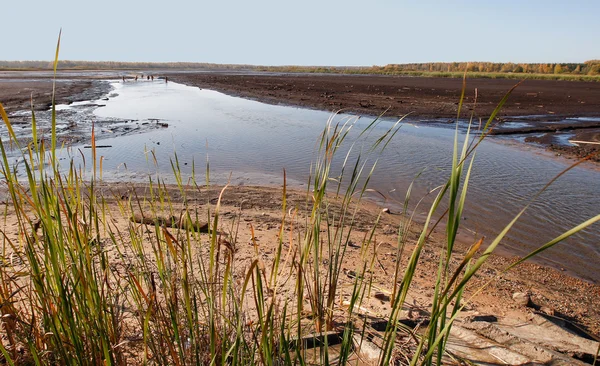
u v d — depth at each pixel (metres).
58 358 1.89
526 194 8.10
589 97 29.48
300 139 13.02
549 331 3.29
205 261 3.85
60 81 40.53
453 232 1.16
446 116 18.62
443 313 1.38
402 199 7.63
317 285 2.57
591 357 2.92
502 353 2.75
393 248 5.13
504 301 3.98
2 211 5.28
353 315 3.03
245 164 9.83
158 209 5.67
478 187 8.48
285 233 5.19
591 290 4.69
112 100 24.05
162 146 11.46
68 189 2.09
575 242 6.08
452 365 2.55
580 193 8.31
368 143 12.48
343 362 1.98
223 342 1.80
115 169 8.79
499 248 5.81
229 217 5.73
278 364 1.83
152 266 3.29
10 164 8.11
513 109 21.70
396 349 2.52
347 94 28.73
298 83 42.19
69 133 12.57
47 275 1.82
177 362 1.84
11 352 2.09
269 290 2.11
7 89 27.17
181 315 2.21
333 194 7.62
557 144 12.98
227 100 25.31
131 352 2.29
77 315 1.81
